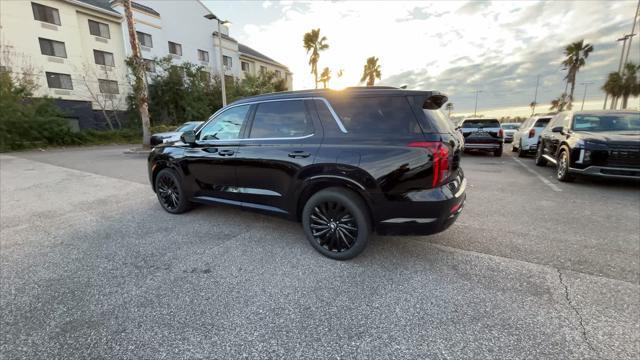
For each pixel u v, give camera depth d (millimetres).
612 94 29656
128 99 25625
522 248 3061
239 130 3426
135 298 2242
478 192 5457
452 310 2064
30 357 1672
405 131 2529
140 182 6820
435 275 2535
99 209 4617
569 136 6262
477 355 1667
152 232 3604
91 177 7500
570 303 2125
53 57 22453
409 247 3096
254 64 42250
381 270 2633
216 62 35406
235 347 1755
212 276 2559
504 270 2609
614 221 3869
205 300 2213
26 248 3166
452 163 2566
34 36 21422
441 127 2605
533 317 1979
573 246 3102
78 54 23859
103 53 25531
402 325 1923
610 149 5422
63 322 1970
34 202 5082
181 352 1718
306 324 1944
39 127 16734
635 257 2842
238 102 3496
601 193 5352
